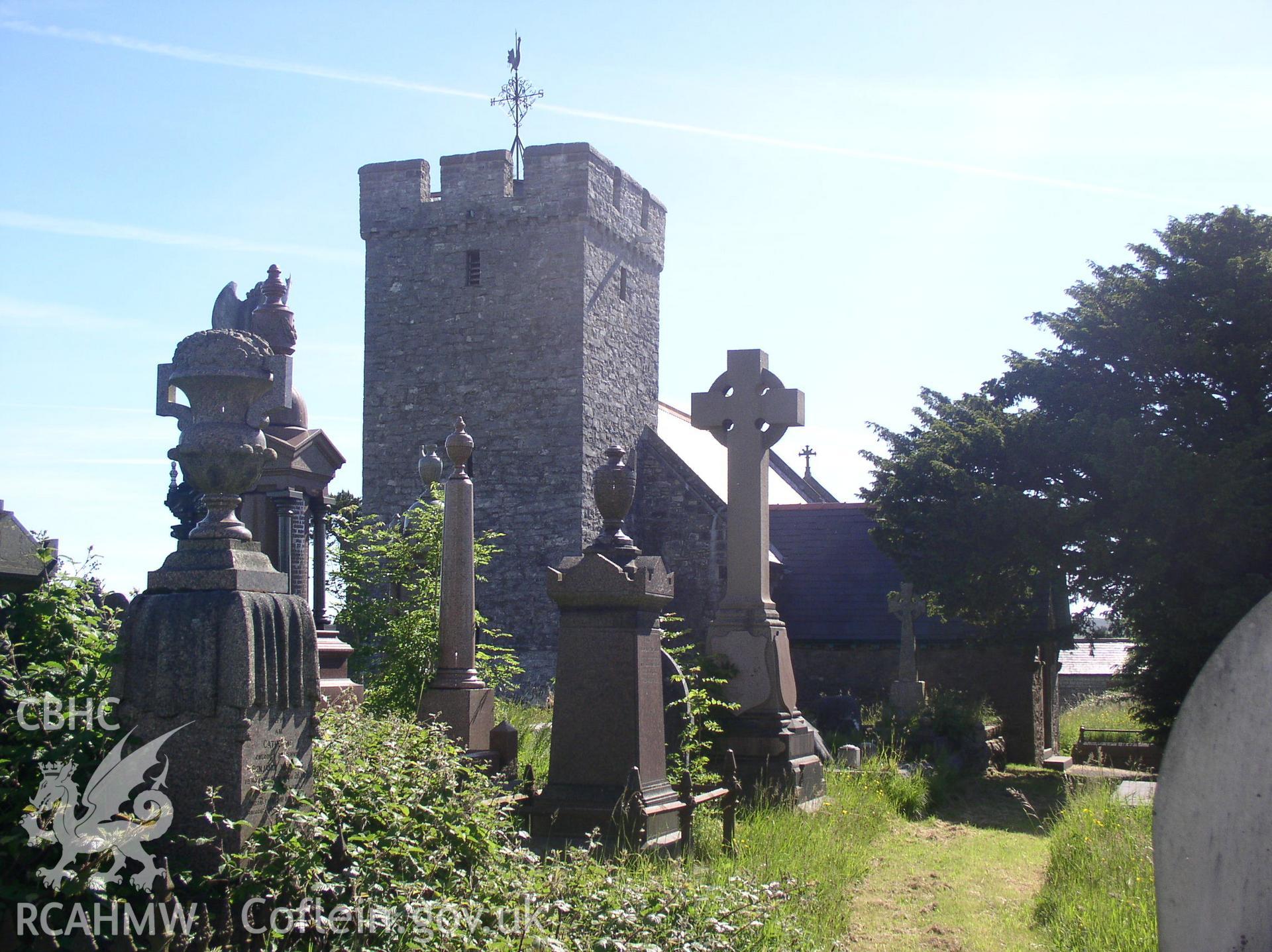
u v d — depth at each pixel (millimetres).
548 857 7254
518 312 32906
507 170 33312
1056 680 29453
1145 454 21094
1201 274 22906
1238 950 3070
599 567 8969
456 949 5422
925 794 14773
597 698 8898
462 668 11656
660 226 36969
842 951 7109
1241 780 3104
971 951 7344
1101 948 6938
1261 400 22969
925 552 24094
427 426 33406
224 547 5746
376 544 15039
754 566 13008
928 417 26703
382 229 34062
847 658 29219
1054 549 22734
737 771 12000
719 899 6465
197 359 5973
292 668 5781
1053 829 12148
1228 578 21250
